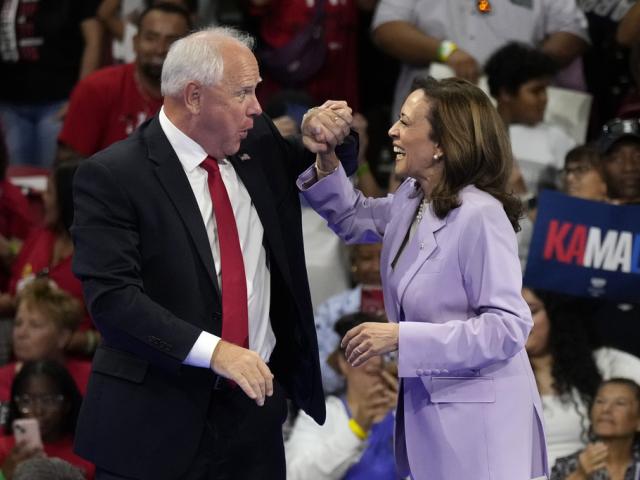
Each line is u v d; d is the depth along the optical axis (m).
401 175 10.32
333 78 19.70
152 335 9.65
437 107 10.05
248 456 10.54
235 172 10.49
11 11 20.94
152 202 9.97
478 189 10.12
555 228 15.20
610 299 15.16
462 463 10.03
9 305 16.77
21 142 21.02
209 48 9.94
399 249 10.43
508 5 18.48
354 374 13.85
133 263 9.81
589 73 19.56
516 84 17.41
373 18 19.64
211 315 10.07
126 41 20.72
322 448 13.69
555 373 14.77
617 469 14.14
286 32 19.50
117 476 10.12
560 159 17.62
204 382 10.12
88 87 18.39
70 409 14.08
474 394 10.06
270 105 17.62
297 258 10.71
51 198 17.02
